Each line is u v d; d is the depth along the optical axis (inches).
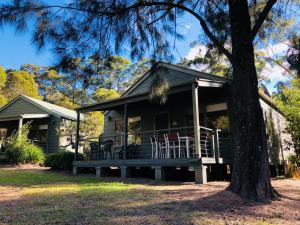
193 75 494.9
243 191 208.2
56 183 365.4
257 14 304.2
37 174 466.6
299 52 228.7
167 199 219.6
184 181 377.7
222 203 195.2
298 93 626.2
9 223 154.4
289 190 288.4
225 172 444.1
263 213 173.9
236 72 232.1
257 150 214.1
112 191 267.6
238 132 221.5
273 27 313.1
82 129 792.9
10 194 265.1
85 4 225.0
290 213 175.9
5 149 661.9
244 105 222.4
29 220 160.2
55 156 543.5
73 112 924.6
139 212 177.3
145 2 253.3
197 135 366.6
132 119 581.3
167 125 526.6
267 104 548.1
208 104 480.7
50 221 157.3
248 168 211.3
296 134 539.5
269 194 208.8
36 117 749.9
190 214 169.9
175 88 408.8
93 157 546.6
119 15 245.9
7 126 840.3
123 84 1501.0
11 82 1518.2
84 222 154.8
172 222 153.9
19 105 839.7
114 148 512.1
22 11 193.5
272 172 531.2
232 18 242.2
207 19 285.1
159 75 299.1
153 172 474.0
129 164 431.2
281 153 579.5
